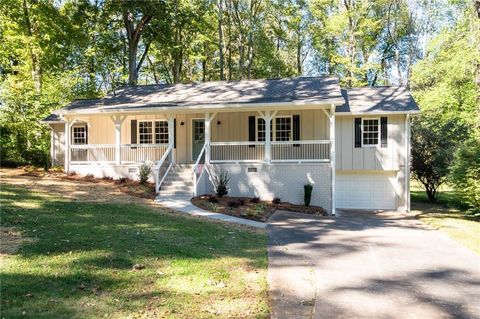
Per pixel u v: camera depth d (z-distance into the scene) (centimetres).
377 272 724
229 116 1945
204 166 1678
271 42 3588
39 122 2250
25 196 1180
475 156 1488
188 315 481
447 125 2086
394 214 1698
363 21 3180
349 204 1917
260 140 1919
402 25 3600
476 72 1916
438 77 2445
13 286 518
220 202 1485
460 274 719
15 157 2312
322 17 3350
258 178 1669
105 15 2577
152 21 2661
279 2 3281
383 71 3969
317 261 788
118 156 1830
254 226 1145
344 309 541
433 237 1076
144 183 1695
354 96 2033
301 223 1263
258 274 675
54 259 635
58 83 2653
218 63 3794
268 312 514
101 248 715
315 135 1845
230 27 3459
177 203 1398
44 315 445
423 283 664
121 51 3092
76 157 1920
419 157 2089
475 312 541
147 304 504
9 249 665
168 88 2150
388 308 550
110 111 1800
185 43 3238
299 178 1644
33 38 2419
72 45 2744
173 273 631
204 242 861
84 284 551
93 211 1048
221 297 552
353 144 1877
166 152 1711
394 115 1844
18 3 2452
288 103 1602
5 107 2117
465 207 1833
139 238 816
